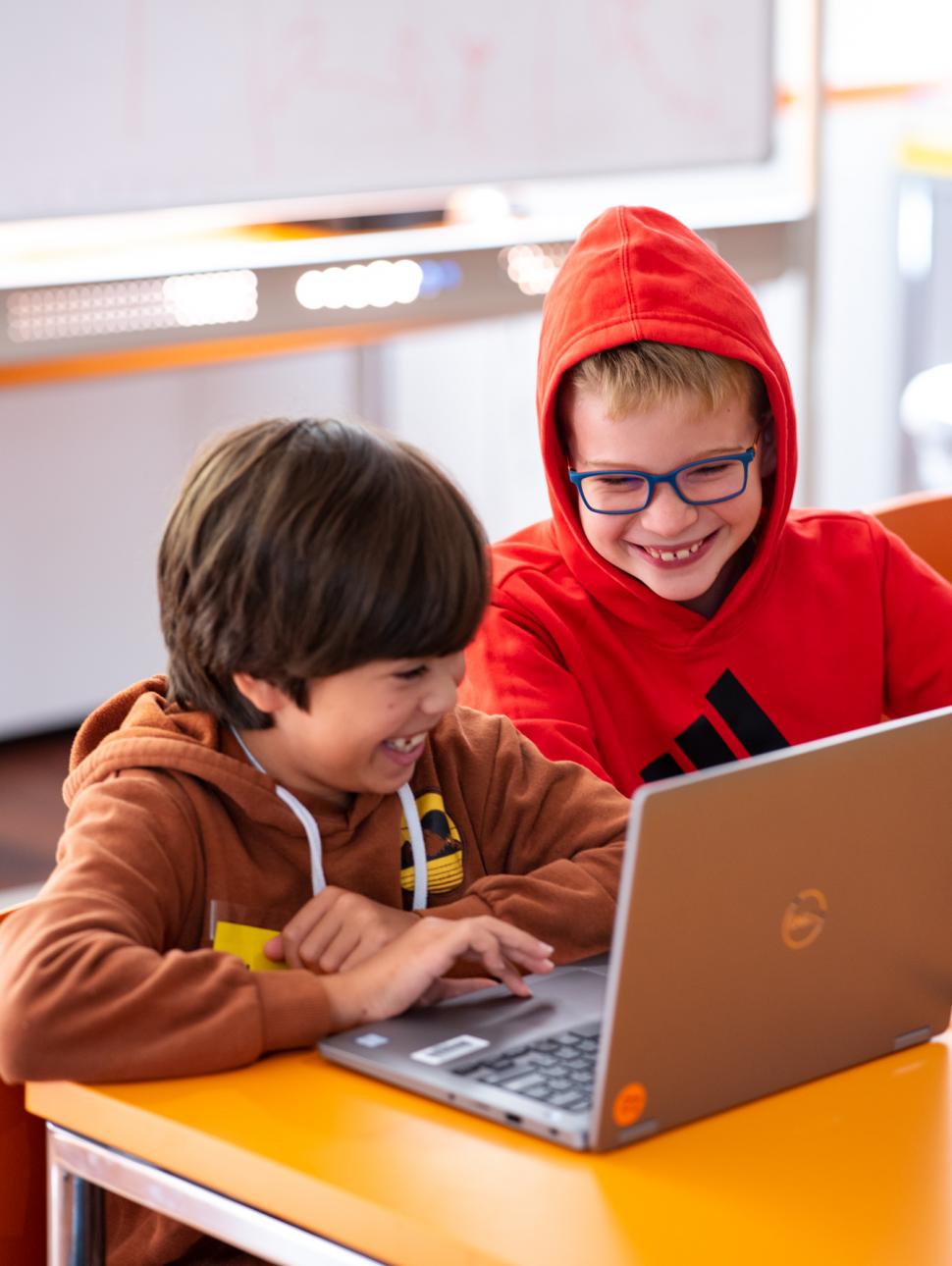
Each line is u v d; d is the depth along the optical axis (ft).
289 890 3.93
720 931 3.08
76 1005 3.29
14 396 11.25
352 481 3.60
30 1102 3.41
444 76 10.53
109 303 9.32
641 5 11.09
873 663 5.61
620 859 4.17
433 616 3.58
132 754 3.84
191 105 9.75
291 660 3.60
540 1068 3.27
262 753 3.94
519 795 4.35
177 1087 3.28
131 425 11.73
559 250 10.96
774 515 5.29
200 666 3.80
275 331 9.95
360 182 10.39
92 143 9.48
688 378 4.92
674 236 5.24
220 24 9.73
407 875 4.13
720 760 5.42
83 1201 3.39
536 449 13.80
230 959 3.46
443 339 13.04
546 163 10.98
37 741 11.92
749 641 5.45
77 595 11.82
